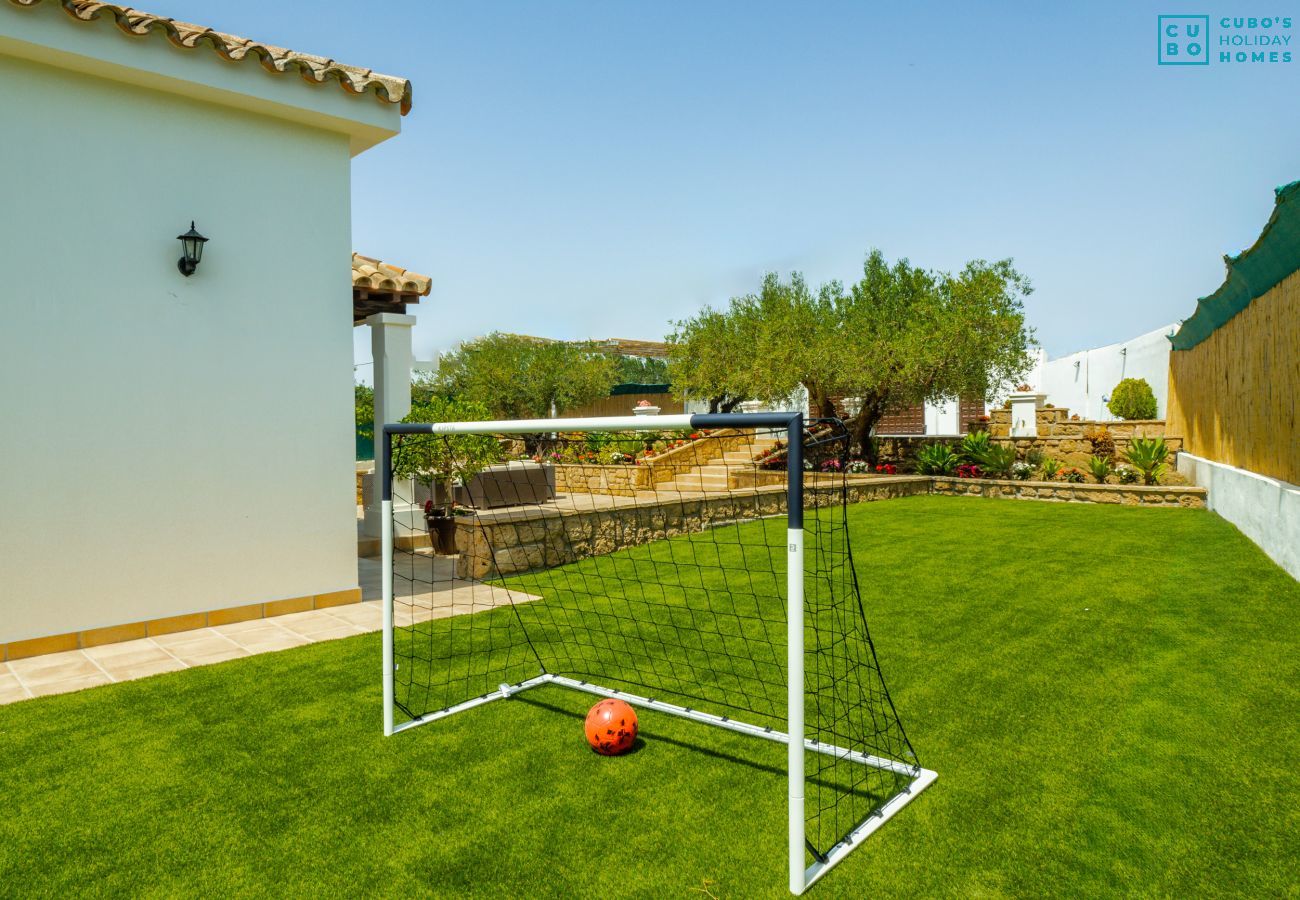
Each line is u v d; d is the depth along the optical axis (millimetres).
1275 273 8258
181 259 6336
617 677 5227
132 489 6156
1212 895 2697
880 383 16125
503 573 8477
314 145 7137
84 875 2949
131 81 6035
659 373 39156
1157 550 9094
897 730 4152
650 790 3588
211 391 6551
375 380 10227
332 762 3918
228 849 3119
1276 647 5383
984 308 15352
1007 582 7645
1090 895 2713
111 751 4055
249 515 6785
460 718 4520
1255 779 3518
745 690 4914
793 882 2758
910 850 3027
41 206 5703
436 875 2922
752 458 16812
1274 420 8789
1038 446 17031
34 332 5688
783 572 8453
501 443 9977
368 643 6062
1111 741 3955
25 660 5637
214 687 5039
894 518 12086
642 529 10234
